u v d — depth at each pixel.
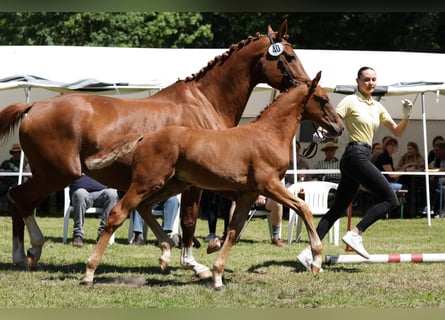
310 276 10.26
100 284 9.40
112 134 9.80
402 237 16.14
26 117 10.06
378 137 22.84
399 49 34.25
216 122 10.34
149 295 8.77
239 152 8.88
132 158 9.21
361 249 10.84
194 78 10.49
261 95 21.03
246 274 10.43
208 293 8.92
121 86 18.06
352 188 11.01
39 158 10.02
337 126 9.38
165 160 8.82
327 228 10.99
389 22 34.00
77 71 19.05
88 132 9.82
